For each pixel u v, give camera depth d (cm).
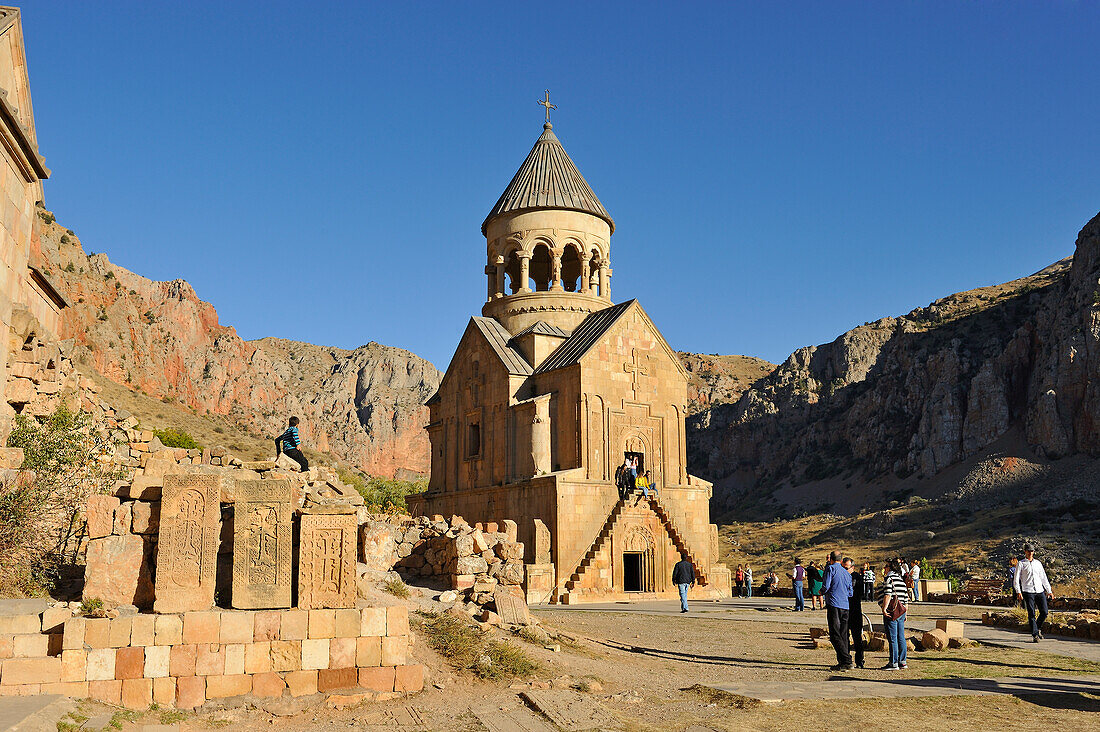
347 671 1271
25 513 1409
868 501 14962
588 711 1232
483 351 4431
